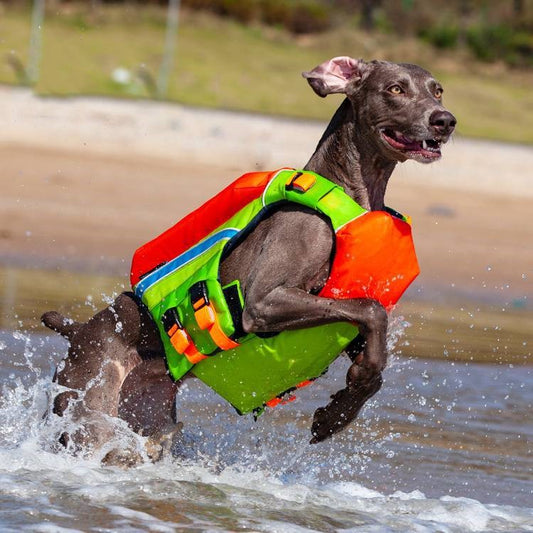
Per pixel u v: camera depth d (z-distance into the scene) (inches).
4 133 1213.1
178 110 1473.9
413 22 2358.5
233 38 1996.8
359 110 344.8
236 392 352.8
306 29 2182.6
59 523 297.9
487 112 1855.3
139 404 369.1
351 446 409.1
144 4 2021.4
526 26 2465.6
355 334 333.7
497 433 439.8
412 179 1291.8
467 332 669.9
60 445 358.0
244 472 365.1
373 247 324.2
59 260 789.9
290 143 1395.2
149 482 341.7
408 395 497.4
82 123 1317.7
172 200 1043.3
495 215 1167.0
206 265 344.5
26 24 1782.7
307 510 328.2
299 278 328.8
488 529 323.6
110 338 363.6
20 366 482.9
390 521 322.3
